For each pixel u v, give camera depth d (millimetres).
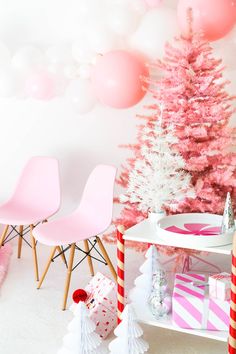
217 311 2105
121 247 2254
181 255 2963
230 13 2836
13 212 3230
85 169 3770
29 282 3094
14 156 3814
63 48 3371
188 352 2287
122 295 2301
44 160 3369
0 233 3822
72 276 3174
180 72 2754
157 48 3006
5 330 2490
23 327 2520
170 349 2311
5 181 3852
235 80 3318
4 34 3629
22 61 3289
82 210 3025
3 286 3029
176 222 2434
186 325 2152
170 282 2512
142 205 2672
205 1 2803
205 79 2725
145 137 2570
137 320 2229
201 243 2072
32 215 3176
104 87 3109
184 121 2777
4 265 3295
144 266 2436
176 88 2762
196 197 2852
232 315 1964
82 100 3305
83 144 3736
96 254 3598
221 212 2842
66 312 2684
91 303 2496
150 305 2307
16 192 3377
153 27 2982
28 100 3711
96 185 2984
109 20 3115
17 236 3812
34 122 3746
